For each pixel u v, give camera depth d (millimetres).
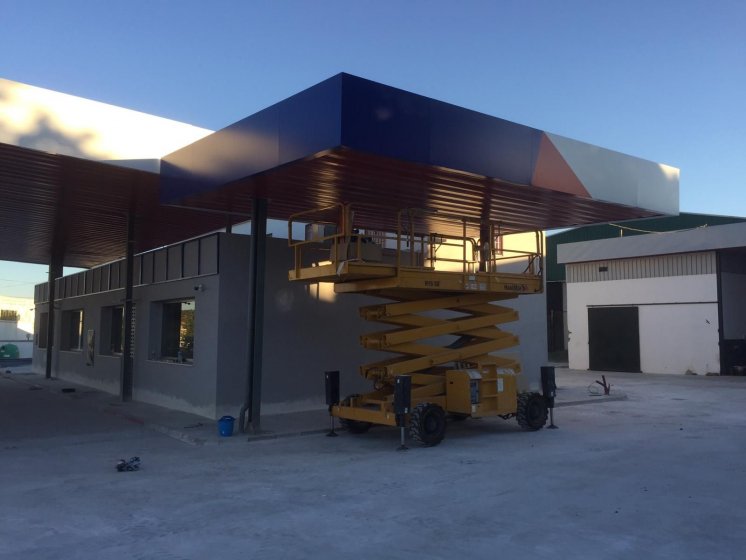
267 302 14516
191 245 15039
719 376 25656
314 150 8766
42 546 5945
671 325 27391
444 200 12617
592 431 12602
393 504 7277
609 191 12492
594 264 30156
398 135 8945
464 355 12430
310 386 15094
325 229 12922
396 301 12625
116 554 5727
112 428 13148
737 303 26969
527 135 10922
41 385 22188
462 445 11078
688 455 10117
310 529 6391
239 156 10578
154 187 14773
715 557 5562
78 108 12227
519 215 14336
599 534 6176
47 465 9578
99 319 21000
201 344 14359
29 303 53312
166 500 7531
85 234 21516
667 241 27281
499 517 6746
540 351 20078
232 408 13805
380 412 11172
